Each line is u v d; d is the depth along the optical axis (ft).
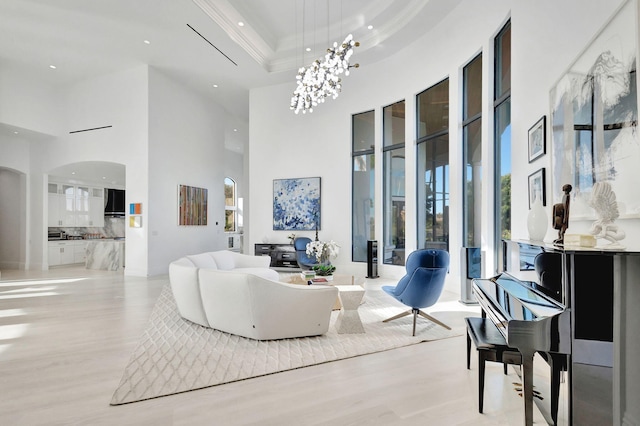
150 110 24.95
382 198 24.35
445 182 20.17
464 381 8.46
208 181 31.22
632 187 6.03
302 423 6.68
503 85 15.24
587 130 7.54
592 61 7.33
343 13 20.61
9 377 8.62
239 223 50.96
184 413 7.02
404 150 23.17
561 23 9.30
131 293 18.94
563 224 7.00
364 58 23.82
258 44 23.43
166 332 12.08
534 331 5.64
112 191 38.04
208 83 27.96
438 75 19.86
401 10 19.69
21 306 16.05
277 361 9.58
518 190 12.36
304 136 27.32
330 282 14.93
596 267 5.33
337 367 9.29
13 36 20.85
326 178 26.48
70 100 27.63
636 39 5.83
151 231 24.94
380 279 23.17
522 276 7.86
